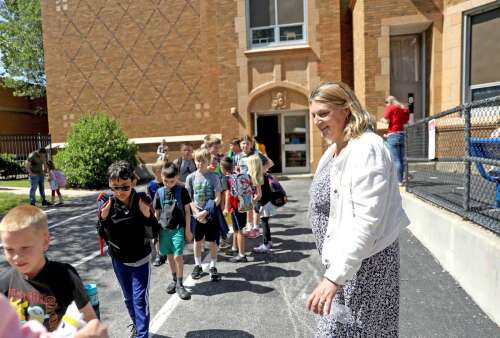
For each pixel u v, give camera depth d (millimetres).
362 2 11469
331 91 1939
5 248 1718
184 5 16219
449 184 6664
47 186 15594
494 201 4727
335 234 1851
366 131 1910
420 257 5027
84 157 14672
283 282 4570
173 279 4480
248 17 14305
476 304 3676
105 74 17078
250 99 14344
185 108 16469
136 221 3248
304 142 14844
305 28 14070
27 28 26266
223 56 14438
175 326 3594
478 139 4340
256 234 6609
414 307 3660
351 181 1779
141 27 16641
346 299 1884
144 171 16672
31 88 26297
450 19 10414
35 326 1141
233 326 3545
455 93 10273
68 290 1896
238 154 7977
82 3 17078
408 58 12039
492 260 3375
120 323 3764
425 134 6336
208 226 4742
